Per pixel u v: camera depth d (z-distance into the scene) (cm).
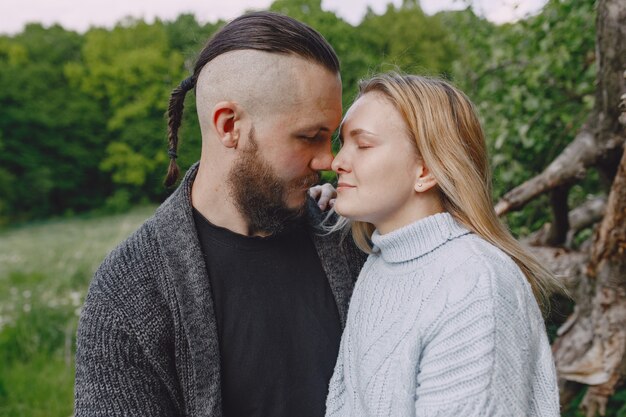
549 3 262
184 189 125
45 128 2789
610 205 166
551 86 277
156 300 114
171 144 134
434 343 101
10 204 2505
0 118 2708
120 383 110
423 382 100
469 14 312
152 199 2842
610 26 159
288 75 113
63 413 355
